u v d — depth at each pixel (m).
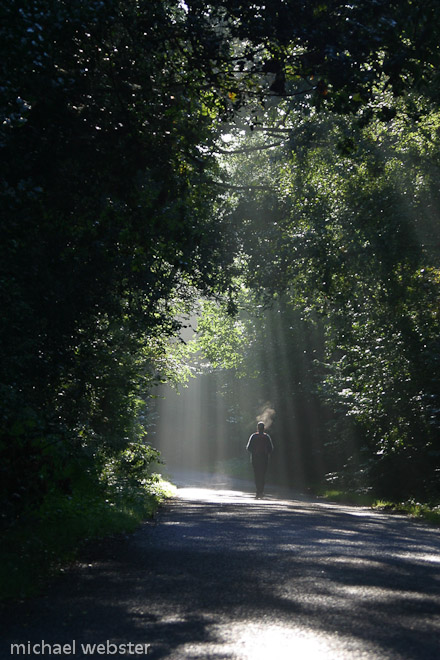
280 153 31.00
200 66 15.10
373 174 27.03
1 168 13.21
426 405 26.20
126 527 14.91
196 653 6.16
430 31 14.08
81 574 9.93
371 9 14.27
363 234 26.73
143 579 9.45
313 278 30.03
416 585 8.91
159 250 16.41
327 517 19.25
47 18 12.00
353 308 29.75
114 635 6.81
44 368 19.20
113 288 21.55
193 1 15.32
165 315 28.03
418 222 26.02
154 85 14.97
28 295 17.64
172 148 15.08
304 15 14.72
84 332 22.44
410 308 26.98
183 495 30.98
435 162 25.66
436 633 6.72
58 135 13.97
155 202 15.07
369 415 29.22
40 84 12.89
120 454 27.70
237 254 31.50
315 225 28.66
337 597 8.09
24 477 13.80
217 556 11.20
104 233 15.21
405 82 15.84
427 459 27.11
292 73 15.59
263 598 8.10
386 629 6.78
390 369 27.34
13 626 7.23
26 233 14.41
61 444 15.58
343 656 5.95
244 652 6.14
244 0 15.08
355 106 14.88
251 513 19.61
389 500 28.14
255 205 30.42
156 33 14.75
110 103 14.42
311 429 52.09
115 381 25.41
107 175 14.72
